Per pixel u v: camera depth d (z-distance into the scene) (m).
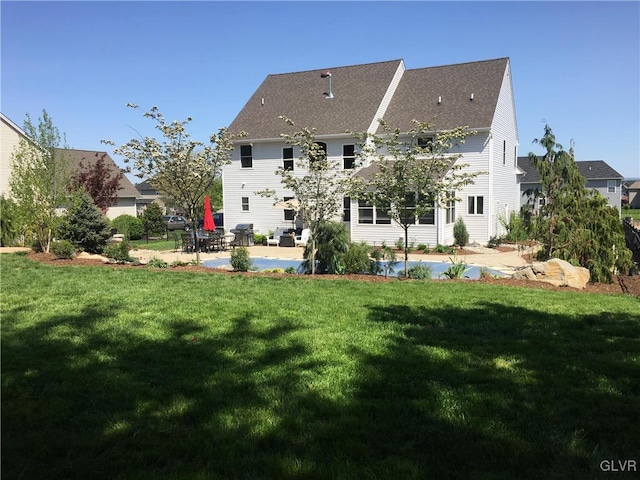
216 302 8.23
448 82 25.39
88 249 17.30
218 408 4.05
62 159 16.86
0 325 6.66
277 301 8.35
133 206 43.34
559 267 11.20
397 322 6.88
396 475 3.05
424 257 18.86
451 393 4.31
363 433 3.61
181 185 14.41
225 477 3.05
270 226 26.45
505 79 24.84
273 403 4.13
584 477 3.00
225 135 14.65
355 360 5.21
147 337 6.11
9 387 4.50
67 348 5.64
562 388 4.42
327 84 27.47
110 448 3.41
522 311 7.64
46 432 3.64
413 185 12.09
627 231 19.52
